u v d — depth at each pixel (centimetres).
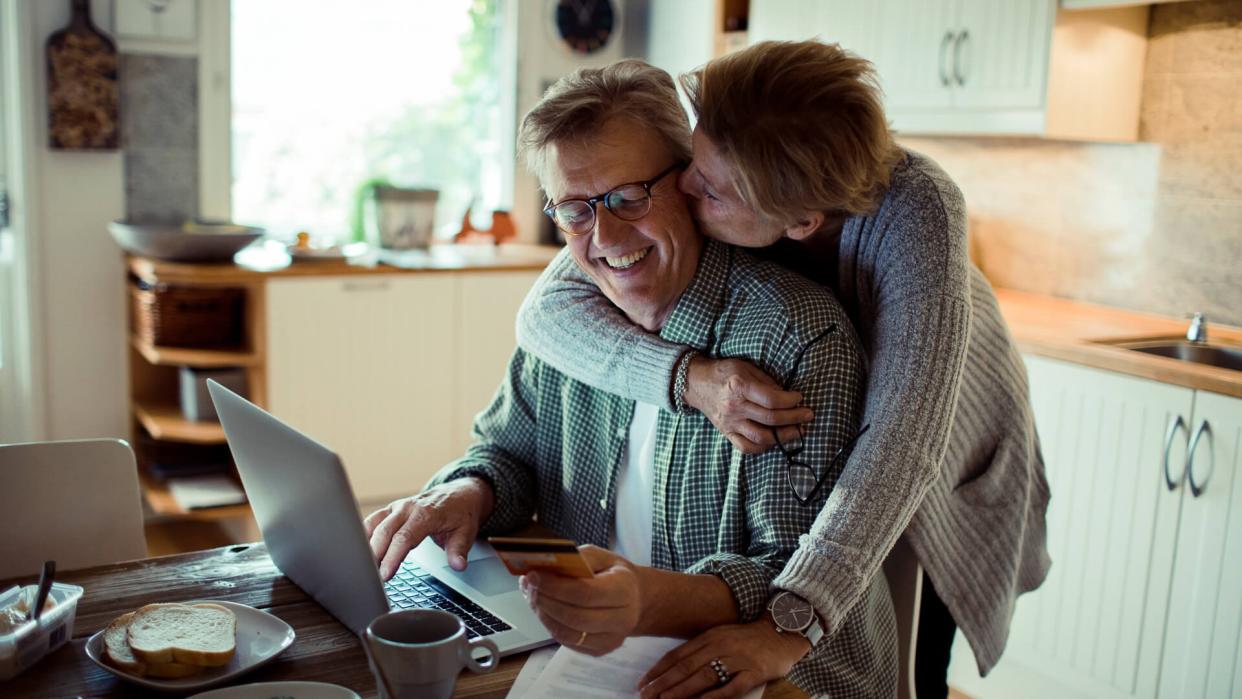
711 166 129
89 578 144
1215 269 298
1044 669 284
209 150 391
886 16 336
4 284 376
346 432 378
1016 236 349
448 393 394
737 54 128
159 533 384
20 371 379
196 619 125
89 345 383
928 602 178
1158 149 308
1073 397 272
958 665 304
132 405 387
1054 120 293
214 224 380
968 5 310
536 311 160
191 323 367
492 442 176
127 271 384
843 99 123
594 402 162
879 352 136
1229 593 242
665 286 144
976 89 310
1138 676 263
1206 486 245
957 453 158
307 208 427
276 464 126
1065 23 288
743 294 144
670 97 139
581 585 109
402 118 440
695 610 122
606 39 463
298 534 131
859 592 125
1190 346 283
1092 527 270
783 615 122
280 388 363
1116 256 321
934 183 138
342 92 425
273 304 357
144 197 383
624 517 159
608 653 120
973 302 158
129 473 169
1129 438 260
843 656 141
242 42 403
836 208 133
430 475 396
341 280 367
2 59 361
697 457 146
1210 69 294
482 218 462
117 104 369
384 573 143
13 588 131
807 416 133
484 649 123
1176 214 305
